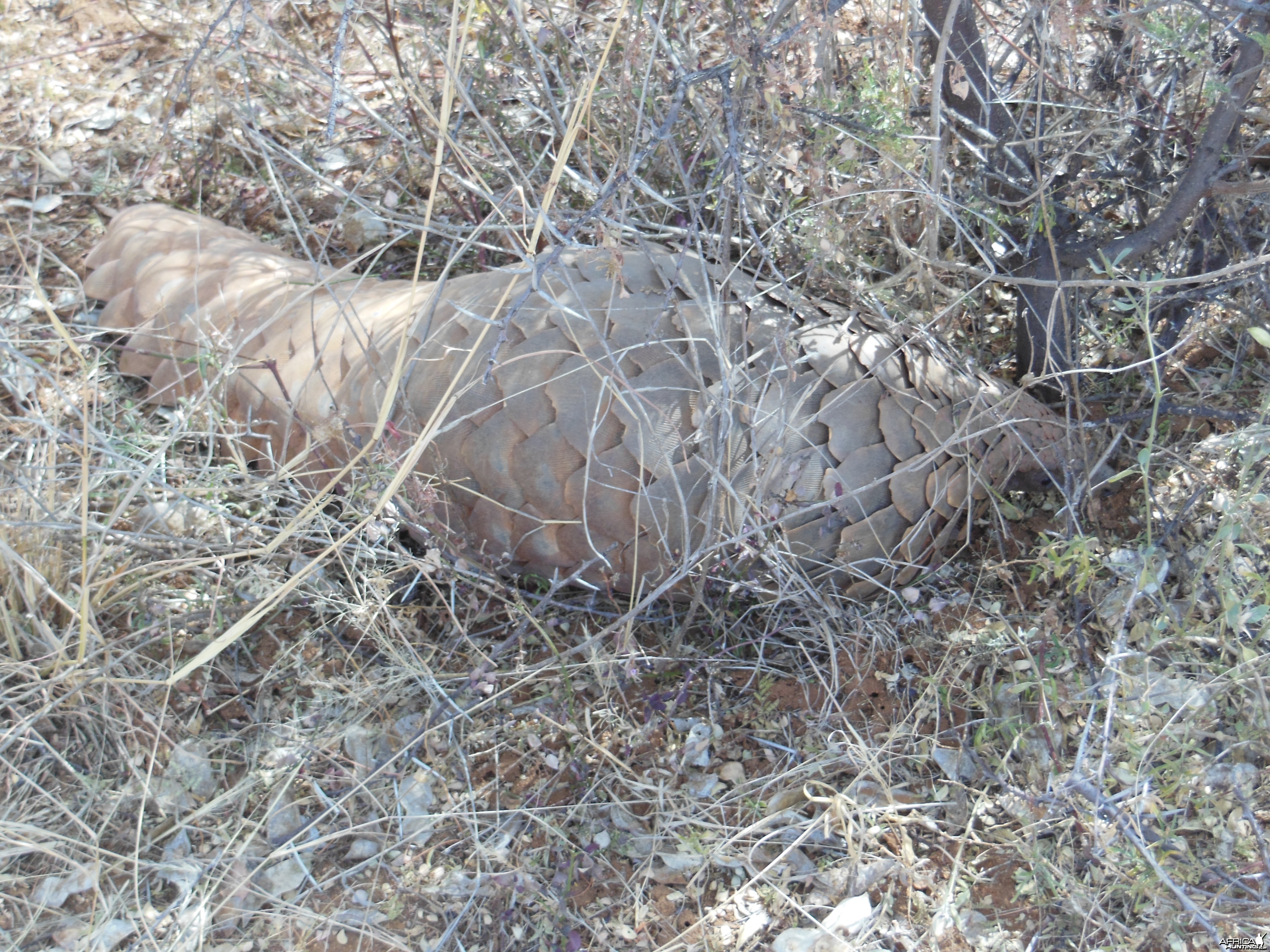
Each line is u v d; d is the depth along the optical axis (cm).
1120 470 239
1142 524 226
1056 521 233
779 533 203
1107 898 183
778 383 202
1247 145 233
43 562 209
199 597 223
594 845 194
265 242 283
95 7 327
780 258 238
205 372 233
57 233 284
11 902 184
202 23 319
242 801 199
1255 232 234
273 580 224
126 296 261
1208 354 250
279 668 216
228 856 192
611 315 205
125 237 267
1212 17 183
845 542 207
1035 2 198
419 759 206
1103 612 214
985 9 239
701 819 199
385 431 215
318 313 240
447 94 168
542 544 211
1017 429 222
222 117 302
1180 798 190
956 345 248
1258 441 194
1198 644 207
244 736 209
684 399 199
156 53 322
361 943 185
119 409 250
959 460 212
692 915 189
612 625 205
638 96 233
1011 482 235
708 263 228
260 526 223
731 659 216
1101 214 245
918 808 199
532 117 279
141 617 216
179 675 187
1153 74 237
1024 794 192
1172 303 239
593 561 210
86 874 187
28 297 268
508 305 211
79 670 200
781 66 193
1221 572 200
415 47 273
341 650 220
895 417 207
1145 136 235
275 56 306
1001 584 227
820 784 196
